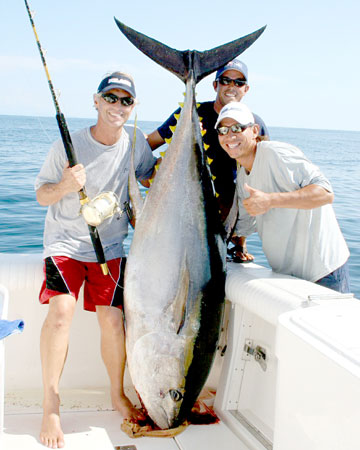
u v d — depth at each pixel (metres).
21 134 34.03
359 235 7.95
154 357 2.45
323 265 2.71
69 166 2.53
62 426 2.50
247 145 2.75
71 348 2.91
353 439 1.49
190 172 2.53
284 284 2.44
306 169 2.63
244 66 3.39
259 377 2.60
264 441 2.38
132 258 2.51
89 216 2.49
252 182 2.82
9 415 2.56
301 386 1.75
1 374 2.12
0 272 2.70
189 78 2.62
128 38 2.72
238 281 2.59
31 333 2.84
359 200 11.80
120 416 2.63
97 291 2.69
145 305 2.46
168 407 2.47
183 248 2.47
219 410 2.70
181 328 2.45
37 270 2.74
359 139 73.12
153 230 2.48
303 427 1.74
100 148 2.70
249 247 7.05
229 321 2.74
